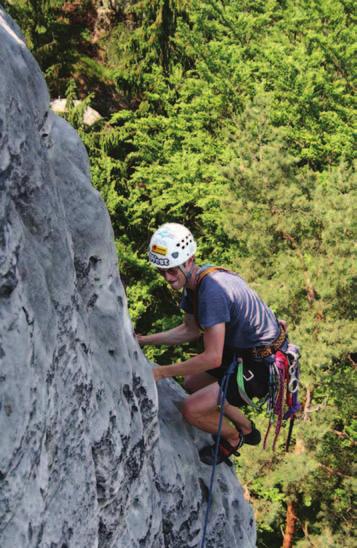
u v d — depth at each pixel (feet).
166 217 59.52
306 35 55.42
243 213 42.04
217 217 51.39
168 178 54.54
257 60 60.49
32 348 5.83
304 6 57.31
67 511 7.13
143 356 10.06
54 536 6.82
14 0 62.39
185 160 54.54
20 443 5.47
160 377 10.29
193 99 61.16
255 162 41.27
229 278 10.36
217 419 11.88
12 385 5.42
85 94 67.87
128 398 9.11
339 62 54.13
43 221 6.79
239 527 13.66
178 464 11.35
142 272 55.16
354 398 40.22
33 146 6.59
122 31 68.13
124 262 54.95
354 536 44.80
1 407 5.28
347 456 44.52
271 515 43.73
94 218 8.85
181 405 11.79
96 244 8.85
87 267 8.83
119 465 8.52
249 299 10.55
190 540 11.70
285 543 47.73
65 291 7.09
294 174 43.04
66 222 7.83
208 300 10.02
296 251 40.98
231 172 41.39
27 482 5.67
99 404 8.13
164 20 64.13
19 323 5.65
